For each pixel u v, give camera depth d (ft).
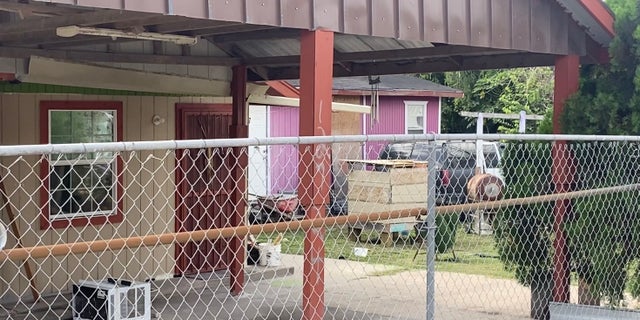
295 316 28.14
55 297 28.32
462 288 33.37
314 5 19.80
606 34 26.71
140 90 30.40
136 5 16.87
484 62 30.01
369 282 34.47
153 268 32.73
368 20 21.04
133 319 24.77
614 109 25.22
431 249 15.40
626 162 24.86
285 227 13.99
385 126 69.92
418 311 28.81
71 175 30.42
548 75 87.51
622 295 25.30
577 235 24.67
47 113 29.99
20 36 23.85
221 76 33.19
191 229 33.91
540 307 26.37
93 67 28.43
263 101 35.35
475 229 42.01
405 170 44.57
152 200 30.42
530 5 25.59
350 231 42.55
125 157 32.04
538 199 18.08
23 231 29.14
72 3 16.03
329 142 13.84
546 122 28.81
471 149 48.75
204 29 23.94
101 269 31.27
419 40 22.44
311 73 19.85
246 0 18.66
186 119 34.12
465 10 23.59
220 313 28.30
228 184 34.32
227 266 32.55
